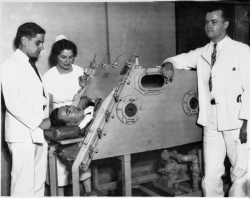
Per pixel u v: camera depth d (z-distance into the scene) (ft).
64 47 8.38
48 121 7.14
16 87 6.98
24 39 7.22
